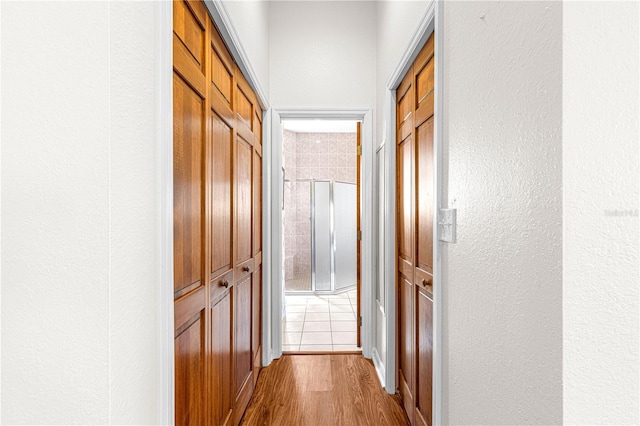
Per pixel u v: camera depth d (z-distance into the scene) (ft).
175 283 3.49
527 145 2.53
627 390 2.22
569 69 2.20
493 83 2.97
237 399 6.15
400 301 7.33
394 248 7.47
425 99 5.37
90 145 2.13
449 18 3.92
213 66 4.78
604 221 2.22
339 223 17.35
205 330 4.33
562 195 2.21
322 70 9.25
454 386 3.80
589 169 2.22
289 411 6.84
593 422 2.23
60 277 2.15
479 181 3.22
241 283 6.48
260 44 7.80
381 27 8.45
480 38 3.19
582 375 2.22
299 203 19.65
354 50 9.27
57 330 2.16
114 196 2.19
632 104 2.22
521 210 2.60
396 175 7.44
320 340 10.71
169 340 2.89
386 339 7.61
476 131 3.28
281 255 9.53
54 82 2.13
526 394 2.55
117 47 2.22
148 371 2.63
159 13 2.76
